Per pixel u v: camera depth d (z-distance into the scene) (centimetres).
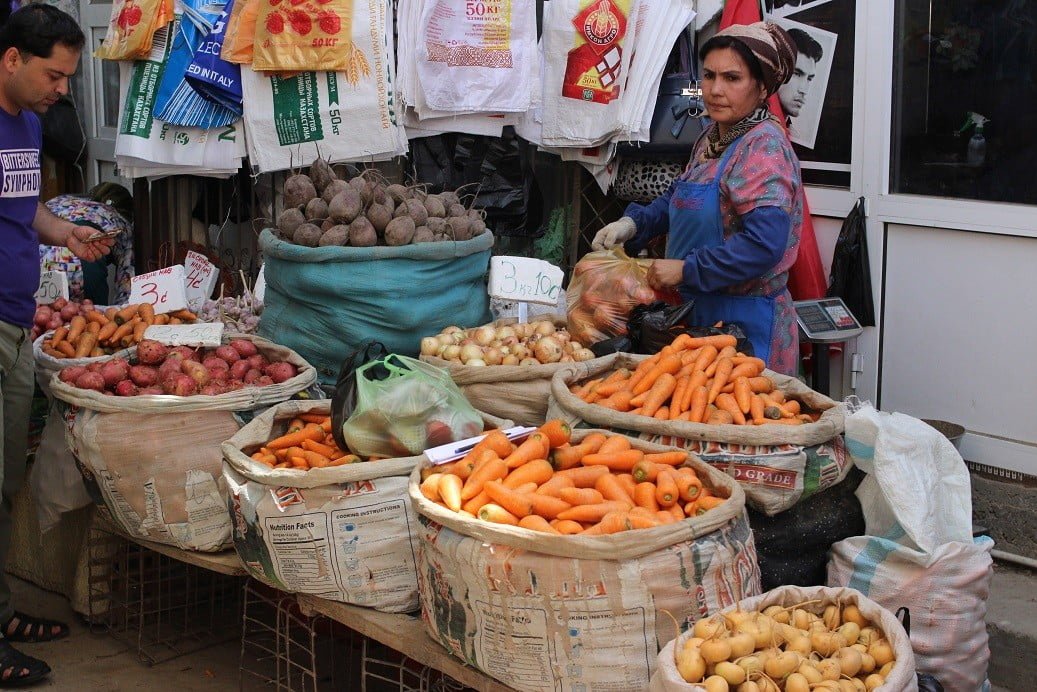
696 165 410
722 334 371
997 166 423
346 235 411
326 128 532
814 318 445
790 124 493
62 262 588
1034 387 416
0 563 406
